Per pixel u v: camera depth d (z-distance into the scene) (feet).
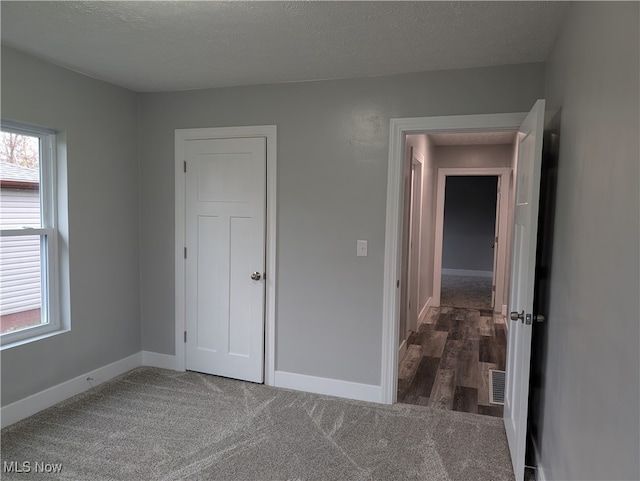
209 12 6.59
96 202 10.49
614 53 4.01
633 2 3.53
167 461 7.58
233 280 11.07
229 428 8.73
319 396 10.31
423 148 15.93
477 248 30.63
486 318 18.43
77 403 9.73
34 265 9.46
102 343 10.87
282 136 10.36
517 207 8.46
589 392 4.49
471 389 10.98
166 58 8.69
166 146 11.41
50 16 6.81
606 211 4.12
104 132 10.59
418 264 16.25
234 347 11.20
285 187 10.43
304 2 6.19
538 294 7.91
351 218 9.97
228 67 9.18
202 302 11.44
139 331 12.09
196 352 11.63
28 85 8.70
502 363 13.00
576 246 5.26
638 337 3.23
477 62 8.58
